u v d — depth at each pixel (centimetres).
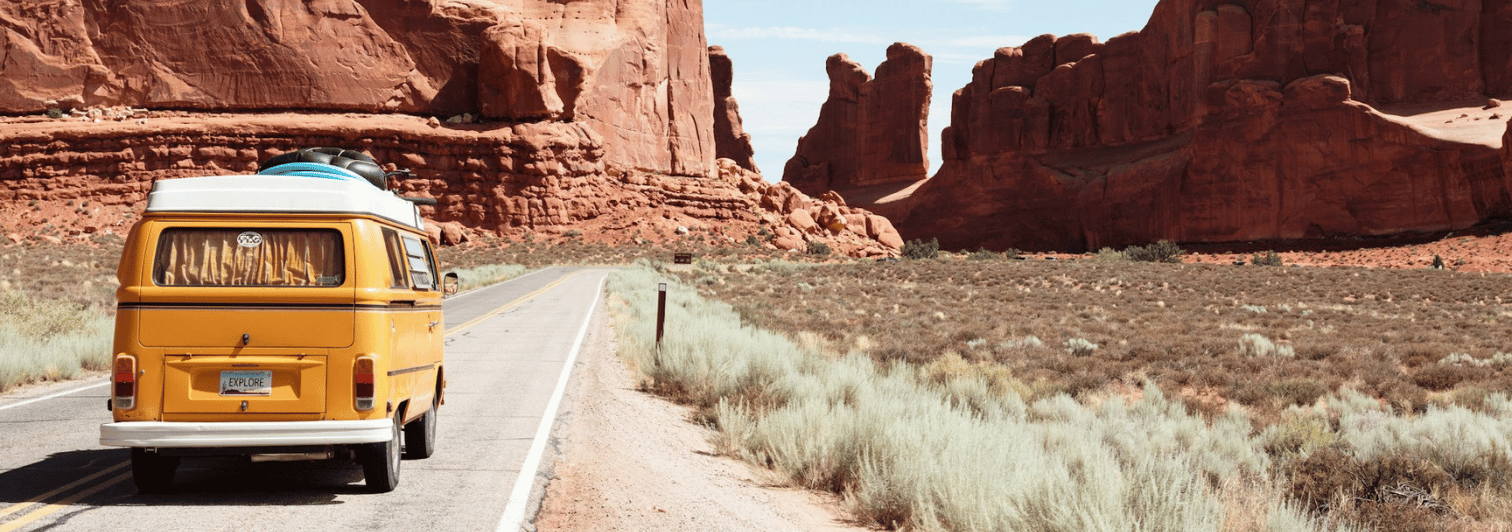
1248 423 1377
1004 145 15212
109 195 9044
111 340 1717
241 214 667
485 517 628
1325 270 7450
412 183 9556
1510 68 11300
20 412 1112
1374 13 11700
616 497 705
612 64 11206
